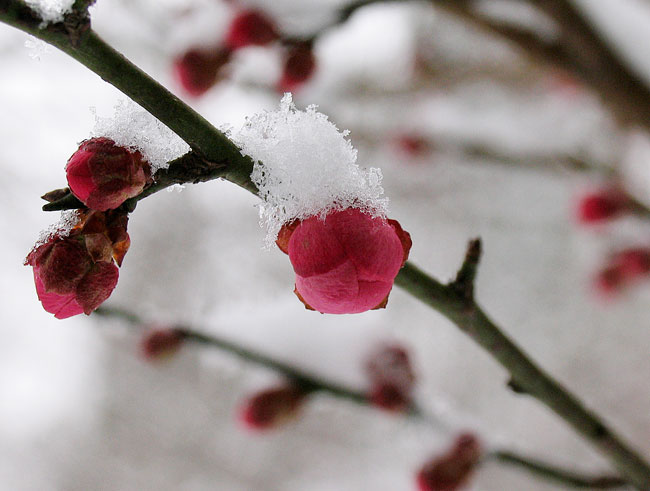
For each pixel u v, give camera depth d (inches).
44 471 40.6
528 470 9.4
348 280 7.2
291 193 7.4
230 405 37.6
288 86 12.1
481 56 21.1
